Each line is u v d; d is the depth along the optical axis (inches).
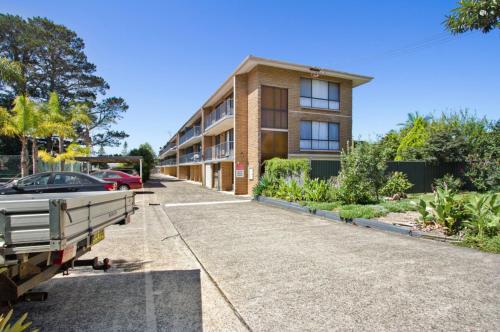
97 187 389.4
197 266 202.8
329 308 138.7
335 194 474.0
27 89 1134.4
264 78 729.0
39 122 735.7
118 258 222.2
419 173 685.3
